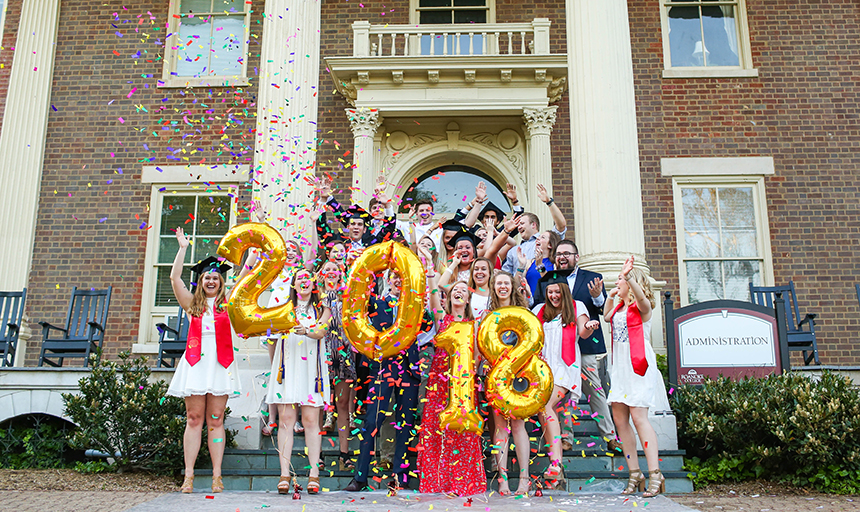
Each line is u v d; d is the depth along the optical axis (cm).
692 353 718
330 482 586
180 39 1214
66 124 1175
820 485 591
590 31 932
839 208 1095
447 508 470
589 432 666
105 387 667
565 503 499
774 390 636
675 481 598
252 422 668
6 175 1137
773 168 1110
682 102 1145
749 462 629
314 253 710
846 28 1158
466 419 514
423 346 575
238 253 577
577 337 599
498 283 574
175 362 949
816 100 1134
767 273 1077
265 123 980
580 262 870
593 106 905
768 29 1165
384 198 763
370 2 1220
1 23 1216
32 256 1125
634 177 897
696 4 1192
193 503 497
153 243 1128
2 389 761
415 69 1087
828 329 1054
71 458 741
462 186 1206
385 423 603
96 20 1214
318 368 564
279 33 1014
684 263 1092
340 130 1159
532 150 1109
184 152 1154
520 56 1078
